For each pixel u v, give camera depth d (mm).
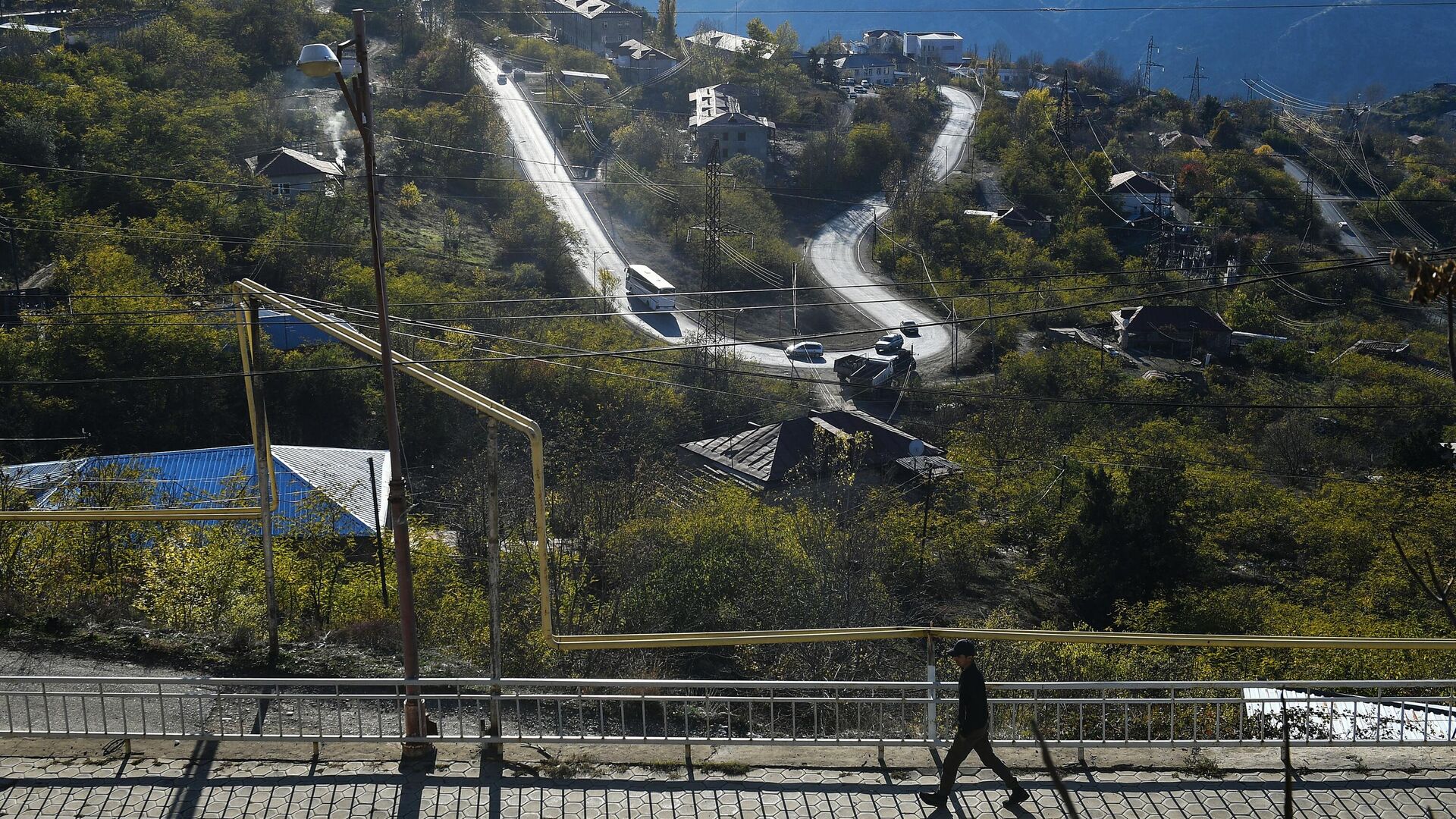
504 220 67438
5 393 35188
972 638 8188
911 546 29781
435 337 42906
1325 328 67938
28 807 7441
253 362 10445
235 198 56312
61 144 54844
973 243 79250
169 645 11602
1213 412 49094
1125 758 8188
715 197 53906
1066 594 29328
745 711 12180
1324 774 7957
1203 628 25062
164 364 38094
